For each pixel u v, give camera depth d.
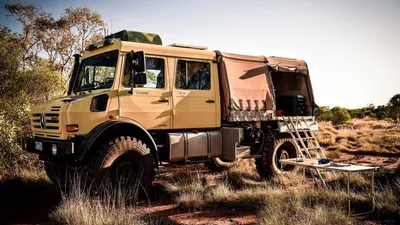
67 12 16.34
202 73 7.93
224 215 5.68
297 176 8.35
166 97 7.27
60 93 10.88
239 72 8.41
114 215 5.11
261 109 8.66
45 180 7.79
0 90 9.48
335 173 8.41
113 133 6.73
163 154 7.48
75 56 7.84
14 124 8.66
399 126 26.25
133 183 6.57
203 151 7.71
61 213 5.34
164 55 7.35
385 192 6.36
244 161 10.54
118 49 6.84
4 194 7.00
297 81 10.16
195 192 6.53
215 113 7.98
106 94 6.56
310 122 9.84
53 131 6.46
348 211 5.73
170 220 5.38
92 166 6.18
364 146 14.36
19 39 15.41
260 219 5.09
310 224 4.72
